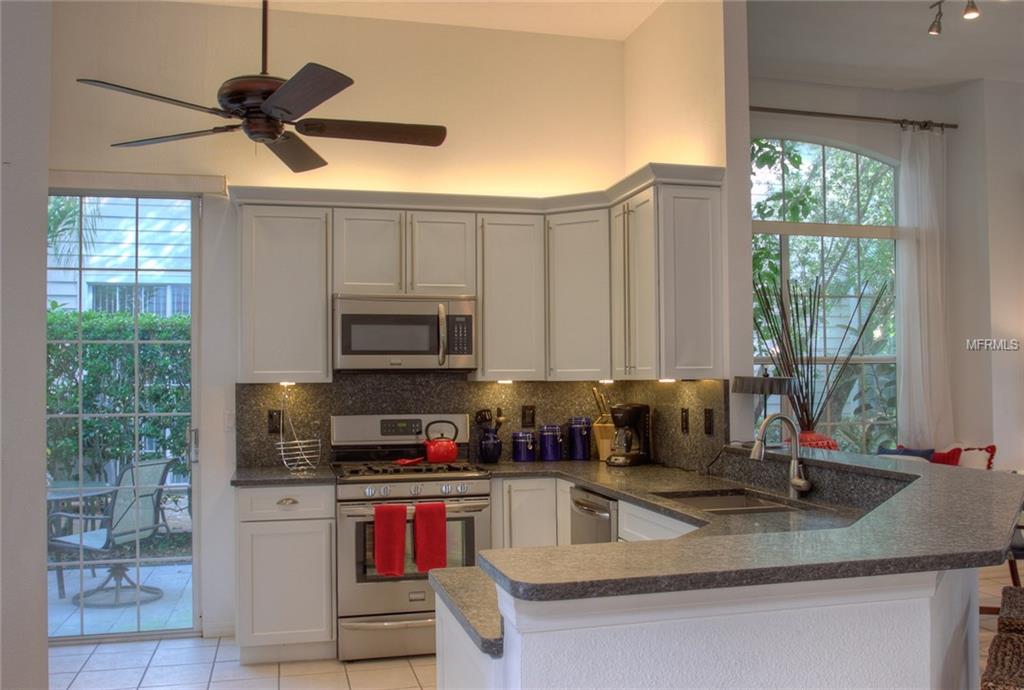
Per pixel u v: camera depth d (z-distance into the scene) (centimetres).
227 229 443
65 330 433
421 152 475
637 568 133
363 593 393
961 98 583
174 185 435
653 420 455
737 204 387
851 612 148
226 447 439
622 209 423
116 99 434
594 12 462
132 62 436
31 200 166
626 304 418
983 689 169
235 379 441
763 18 460
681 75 428
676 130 434
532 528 420
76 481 431
